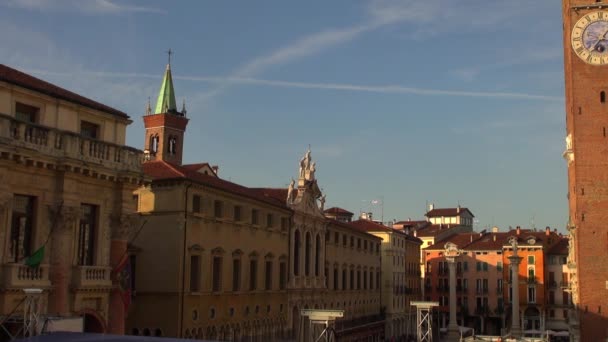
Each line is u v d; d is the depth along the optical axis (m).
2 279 32.75
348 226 93.25
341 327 88.69
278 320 69.44
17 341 22.53
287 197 74.38
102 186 39.31
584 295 72.12
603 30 75.00
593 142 74.12
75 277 36.94
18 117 35.53
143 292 52.75
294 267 74.75
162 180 52.84
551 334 105.44
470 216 178.12
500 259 132.38
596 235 72.69
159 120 97.06
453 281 108.50
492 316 130.75
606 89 74.38
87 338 22.58
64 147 36.41
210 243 56.44
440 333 131.12
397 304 116.81
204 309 54.91
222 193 58.47
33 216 35.19
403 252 123.25
